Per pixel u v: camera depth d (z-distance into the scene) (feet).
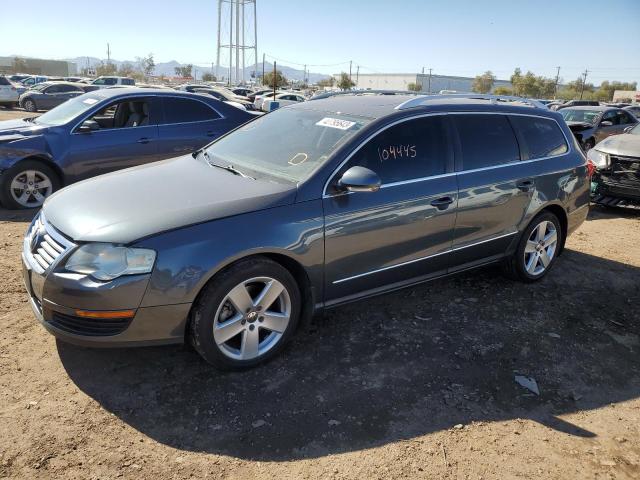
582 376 11.58
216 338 10.27
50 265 9.78
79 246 9.61
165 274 9.49
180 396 10.03
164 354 11.39
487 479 8.46
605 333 13.61
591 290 16.33
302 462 8.57
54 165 22.59
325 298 11.80
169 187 11.41
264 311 10.82
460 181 13.43
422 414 9.93
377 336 12.69
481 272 17.25
